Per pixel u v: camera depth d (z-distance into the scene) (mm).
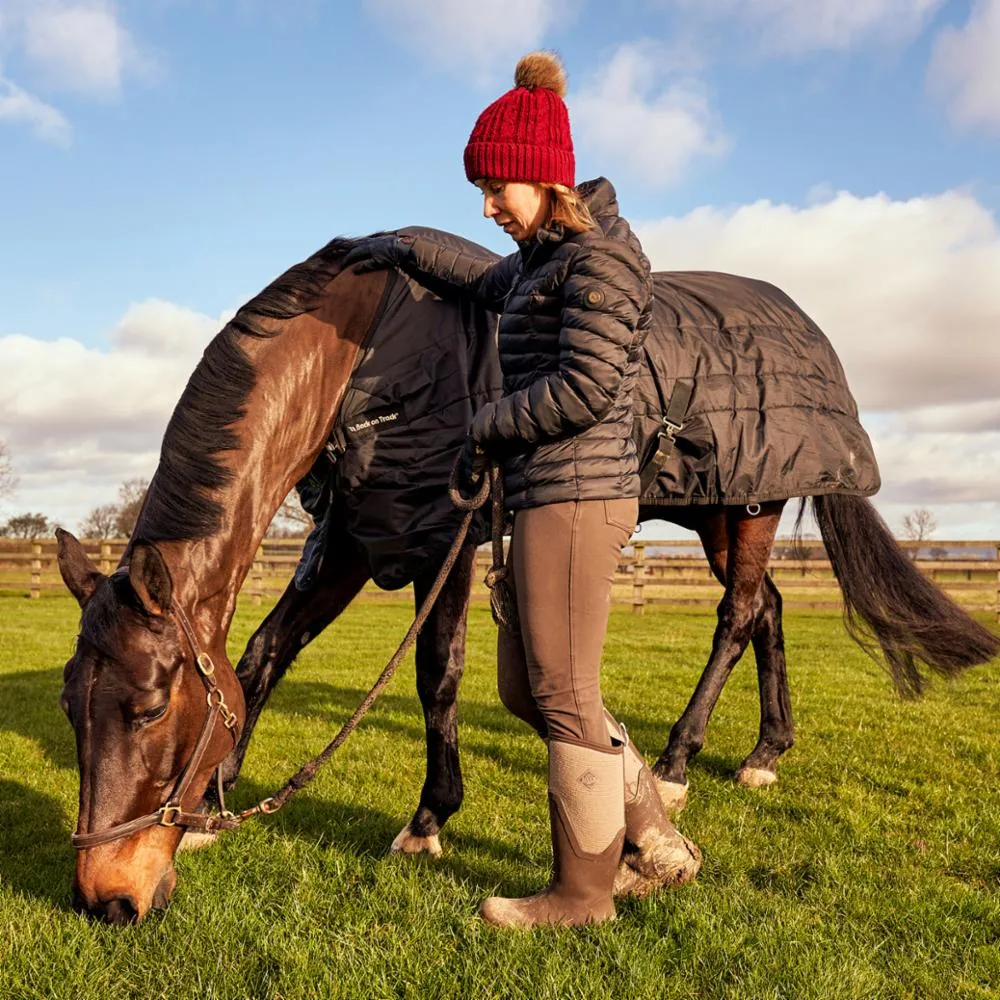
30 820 3100
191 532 2178
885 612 3588
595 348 1860
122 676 1963
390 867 2459
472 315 2652
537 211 2002
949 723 4930
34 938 2051
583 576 2004
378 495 2594
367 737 4512
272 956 1963
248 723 2895
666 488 3201
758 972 1907
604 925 2064
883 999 1844
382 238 2699
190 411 2303
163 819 2014
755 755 3744
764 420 3244
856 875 2562
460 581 2656
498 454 2078
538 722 2262
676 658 7906
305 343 2523
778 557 13594
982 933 2197
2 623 10727
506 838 2850
